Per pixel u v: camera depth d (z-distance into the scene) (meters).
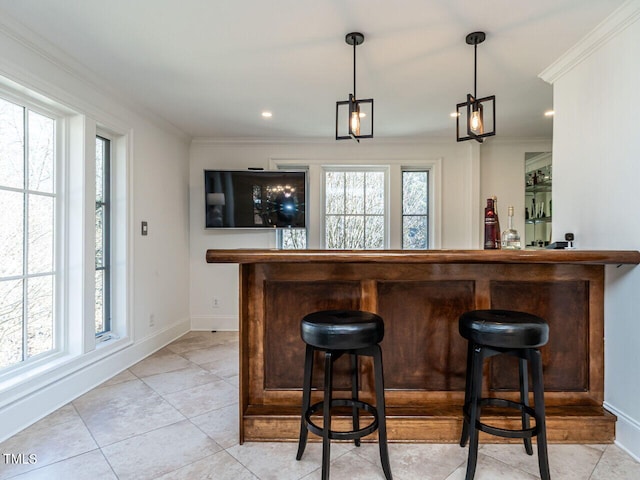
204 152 4.26
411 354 1.98
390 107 3.18
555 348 1.96
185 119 3.54
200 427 2.04
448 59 2.33
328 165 4.29
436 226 4.21
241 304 1.88
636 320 1.74
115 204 3.04
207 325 4.26
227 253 1.71
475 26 1.95
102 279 2.97
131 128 3.11
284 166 4.31
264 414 1.91
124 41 2.11
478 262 1.72
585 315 1.96
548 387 1.96
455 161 4.21
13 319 2.16
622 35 1.83
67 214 2.52
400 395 1.98
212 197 4.08
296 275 1.98
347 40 2.10
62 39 2.08
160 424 2.08
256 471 1.66
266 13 1.84
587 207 2.10
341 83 2.70
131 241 3.11
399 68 2.45
